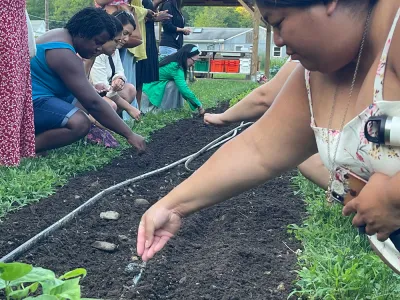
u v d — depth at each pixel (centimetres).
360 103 181
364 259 299
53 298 188
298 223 404
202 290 295
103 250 354
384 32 173
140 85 911
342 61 182
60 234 375
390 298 268
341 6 172
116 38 566
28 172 501
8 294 210
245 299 283
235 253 339
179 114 981
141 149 557
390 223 178
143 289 290
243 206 444
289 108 212
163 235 222
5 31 392
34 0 6431
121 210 440
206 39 4056
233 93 1427
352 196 196
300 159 218
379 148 177
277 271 317
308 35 174
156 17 875
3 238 364
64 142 542
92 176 531
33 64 541
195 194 218
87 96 528
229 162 217
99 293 291
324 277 283
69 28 546
